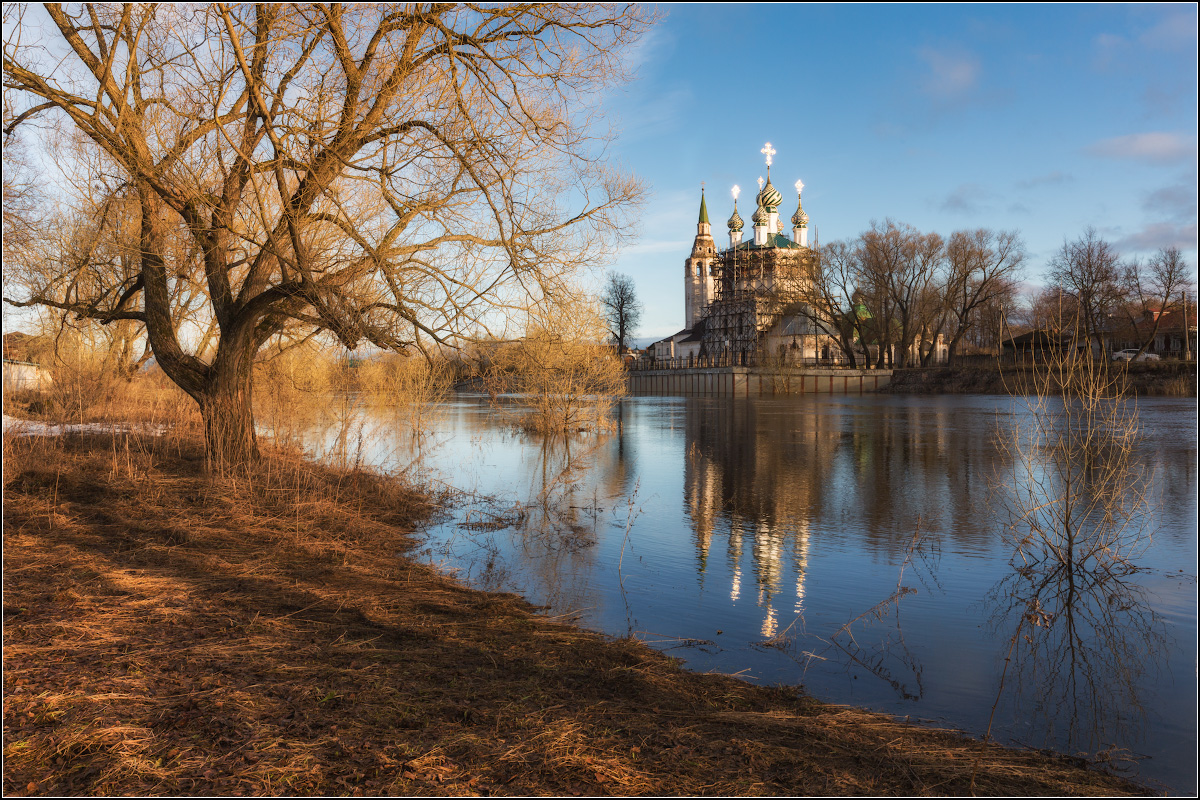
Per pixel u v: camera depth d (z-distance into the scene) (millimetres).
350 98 11125
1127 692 5902
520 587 8930
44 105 10852
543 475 18562
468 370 13062
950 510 14312
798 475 19344
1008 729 5258
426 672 5176
